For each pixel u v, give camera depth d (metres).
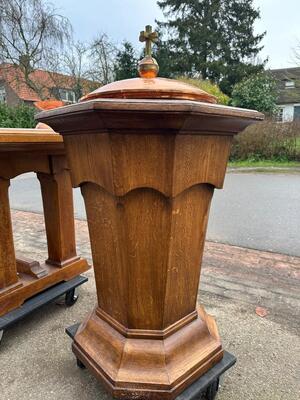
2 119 10.08
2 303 1.39
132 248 0.93
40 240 2.88
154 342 1.02
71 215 1.72
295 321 1.55
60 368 1.25
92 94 0.89
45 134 1.32
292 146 8.48
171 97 0.83
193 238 1.00
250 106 14.79
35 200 4.80
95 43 13.53
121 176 0.83
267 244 2.75
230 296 1.81
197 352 1.05
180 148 0.81
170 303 1.01
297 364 1.25
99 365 1.04
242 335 1.43
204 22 19.06
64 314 1.63
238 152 8.76
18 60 12.16
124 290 0.99
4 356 1.32
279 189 5.55
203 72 18.27
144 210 0.89
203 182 0.93
